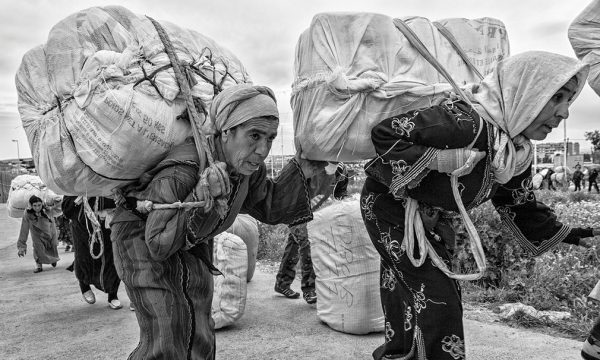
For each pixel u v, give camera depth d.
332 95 2.44
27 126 2.24
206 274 2.32
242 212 2.54
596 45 3.31
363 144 2.43
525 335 3.58
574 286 4.36
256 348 3.68
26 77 2.25
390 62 2.51
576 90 2.15
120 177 2.09
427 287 2.33
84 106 2.04
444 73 2.37
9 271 8.52
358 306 3.82
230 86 2.15
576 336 3.52
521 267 4.68
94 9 2.21
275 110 2.06
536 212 2.56
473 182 2.24
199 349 2.20
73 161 2.08
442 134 2.12
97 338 4.28
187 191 2.00
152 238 1.95
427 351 2.30
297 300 5.10
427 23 2.65
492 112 2.19
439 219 2.49
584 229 2.55
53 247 8.54
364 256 3.82
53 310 5.39
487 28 2.79
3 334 4.52
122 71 2.05
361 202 2.64
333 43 2.50
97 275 5.37
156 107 2.03
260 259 7.70
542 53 2.12
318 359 3.41
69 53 2.15
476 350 3.32
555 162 36.12
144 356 2.06
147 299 2.09
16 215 8.63
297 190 2.50
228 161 2.12
